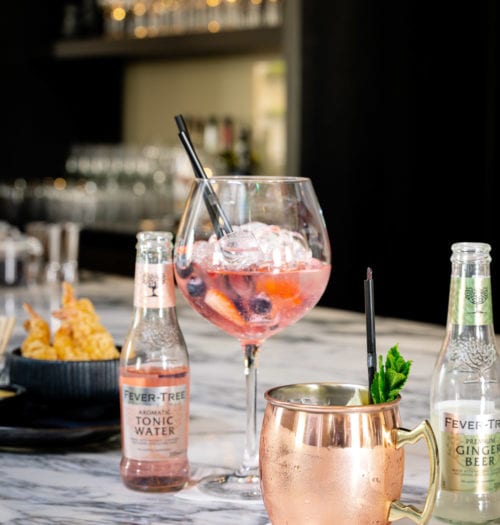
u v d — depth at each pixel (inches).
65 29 202.4
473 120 141.1
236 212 43.4
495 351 39.1
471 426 38.0
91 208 193.9
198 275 43.1
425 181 146.6
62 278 113.2
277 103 179.9
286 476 34.9
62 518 39.9
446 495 38.4
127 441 43.8
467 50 141.0
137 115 209.9
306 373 64.7
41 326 57.4
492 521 38.1
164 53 185.2
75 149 207.2
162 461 43.3
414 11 145.6
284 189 44.0
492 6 136.2
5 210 204.4
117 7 191.6
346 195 152.2
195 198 43.9
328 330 81.2
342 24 150.7
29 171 211.2
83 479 45.2
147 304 43.9
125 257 181.0
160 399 43.2
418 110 146.3
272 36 160.6
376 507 34.7
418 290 148.9
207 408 57.4
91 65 212.8
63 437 49.2
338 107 151.7
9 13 205.8
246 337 44.9
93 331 55.9
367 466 34.4
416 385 60.3
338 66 151.3
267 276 42.5
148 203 191.8
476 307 38.7
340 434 34.4
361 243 152.3
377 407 34.8
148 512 40.7
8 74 207.2
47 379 53.3
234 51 180.4
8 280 107.4
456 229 143.8
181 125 44.9
